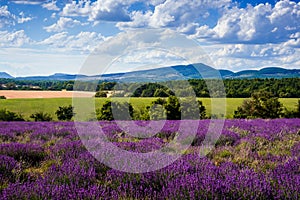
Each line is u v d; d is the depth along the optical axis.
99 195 3.98
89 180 4.66
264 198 3.94
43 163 6.20
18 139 9.70
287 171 5.09
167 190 4.11
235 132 10.06
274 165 5.63
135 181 4.55
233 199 3.95
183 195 3.89
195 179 4.40
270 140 8.74
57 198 3.88
